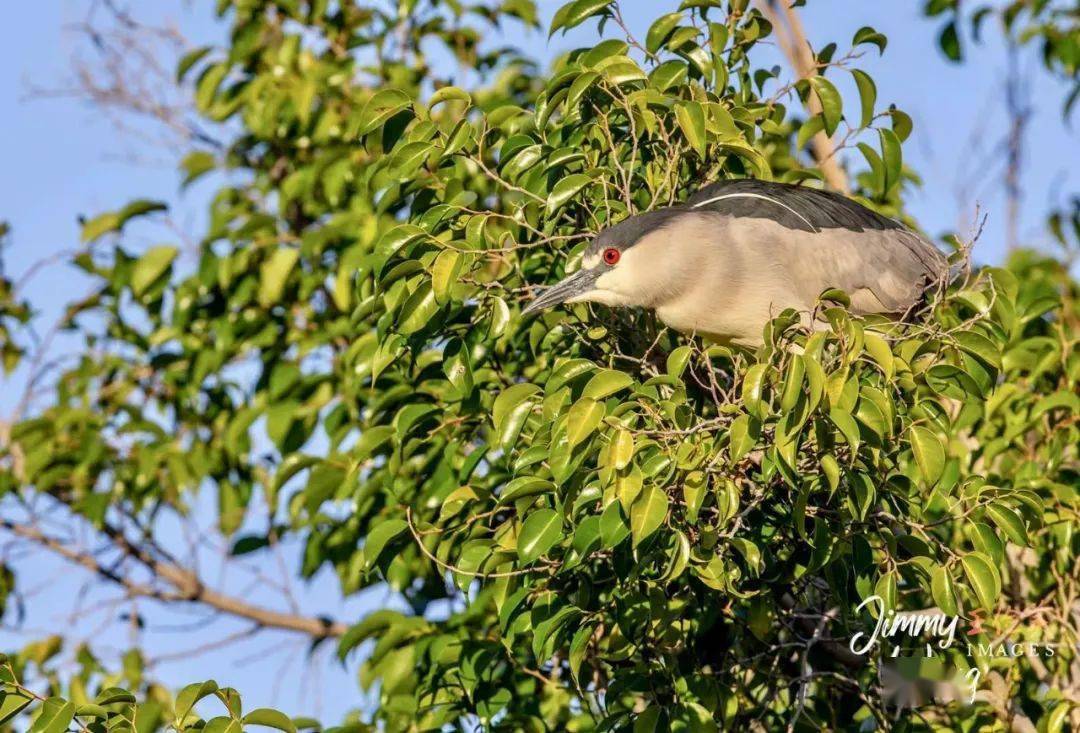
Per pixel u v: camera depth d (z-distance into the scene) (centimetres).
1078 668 1034
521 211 933
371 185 998
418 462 1074
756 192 1105
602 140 973
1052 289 1307
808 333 845
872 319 984
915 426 816
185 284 1338
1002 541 896
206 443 1402
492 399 990
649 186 1020
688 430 797
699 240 1025
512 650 988
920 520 895
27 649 1362
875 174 1030
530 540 816
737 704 935
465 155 960
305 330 1323
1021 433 1041
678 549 789
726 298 1046
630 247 991
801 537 859
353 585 1211
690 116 905
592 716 1008
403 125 966
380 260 895
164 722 954
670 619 865
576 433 768
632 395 841
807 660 982
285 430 1255
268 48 1428
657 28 970
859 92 1002
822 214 1116
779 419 782
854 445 749
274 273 1255
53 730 752
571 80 936
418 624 1040
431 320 923
